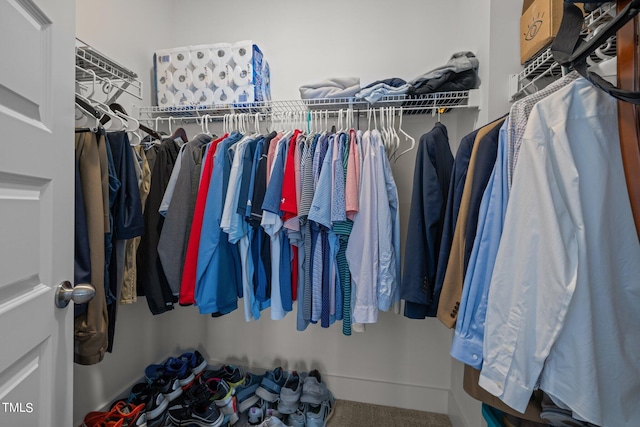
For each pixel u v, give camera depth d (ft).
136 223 3.15
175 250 3.49
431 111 4.67
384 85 4.16
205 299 3.38
